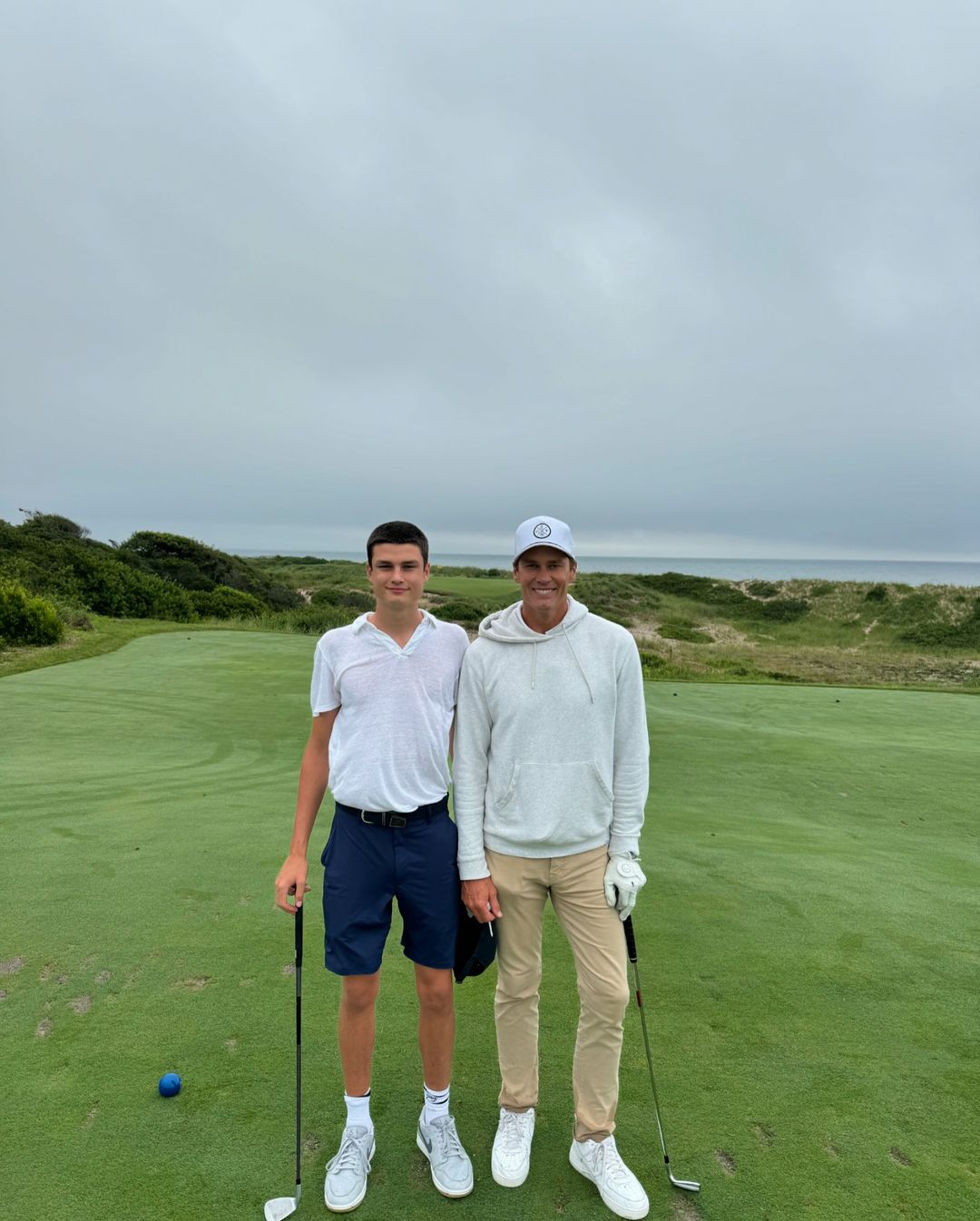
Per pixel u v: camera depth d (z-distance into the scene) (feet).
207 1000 9.14
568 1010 9.25
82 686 31.73
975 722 30.07
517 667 6.61
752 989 9.70
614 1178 6.38
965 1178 6.70
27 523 100.83
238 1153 6.83
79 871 12.90
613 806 6.88
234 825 15.49
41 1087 7.60
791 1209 6.34
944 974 10.15
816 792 19.95
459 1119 7.38
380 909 6.66
